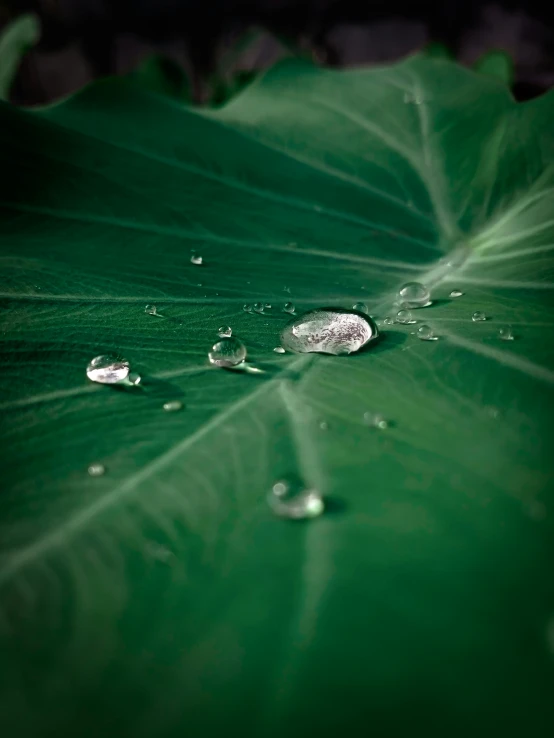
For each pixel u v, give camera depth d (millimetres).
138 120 202
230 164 193
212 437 111
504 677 82
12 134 185
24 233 170
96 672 84
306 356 129
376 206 186
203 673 84
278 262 167
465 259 168
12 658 86
